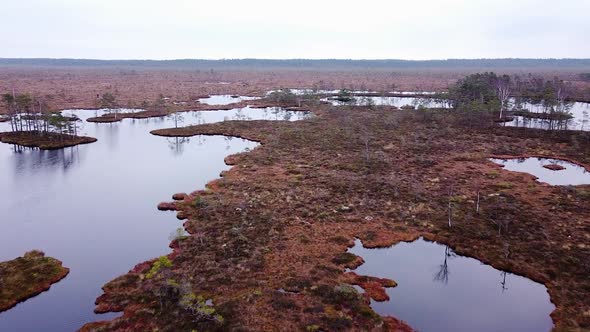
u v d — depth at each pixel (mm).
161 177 77500
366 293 39281
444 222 53938
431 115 130250
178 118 136625
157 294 37156
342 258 44750
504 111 141750
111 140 108562
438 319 36094
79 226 55781
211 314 33875
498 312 37125
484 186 67500
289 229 51250
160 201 64812
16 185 72750
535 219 53906
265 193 64000
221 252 45031
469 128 114812
